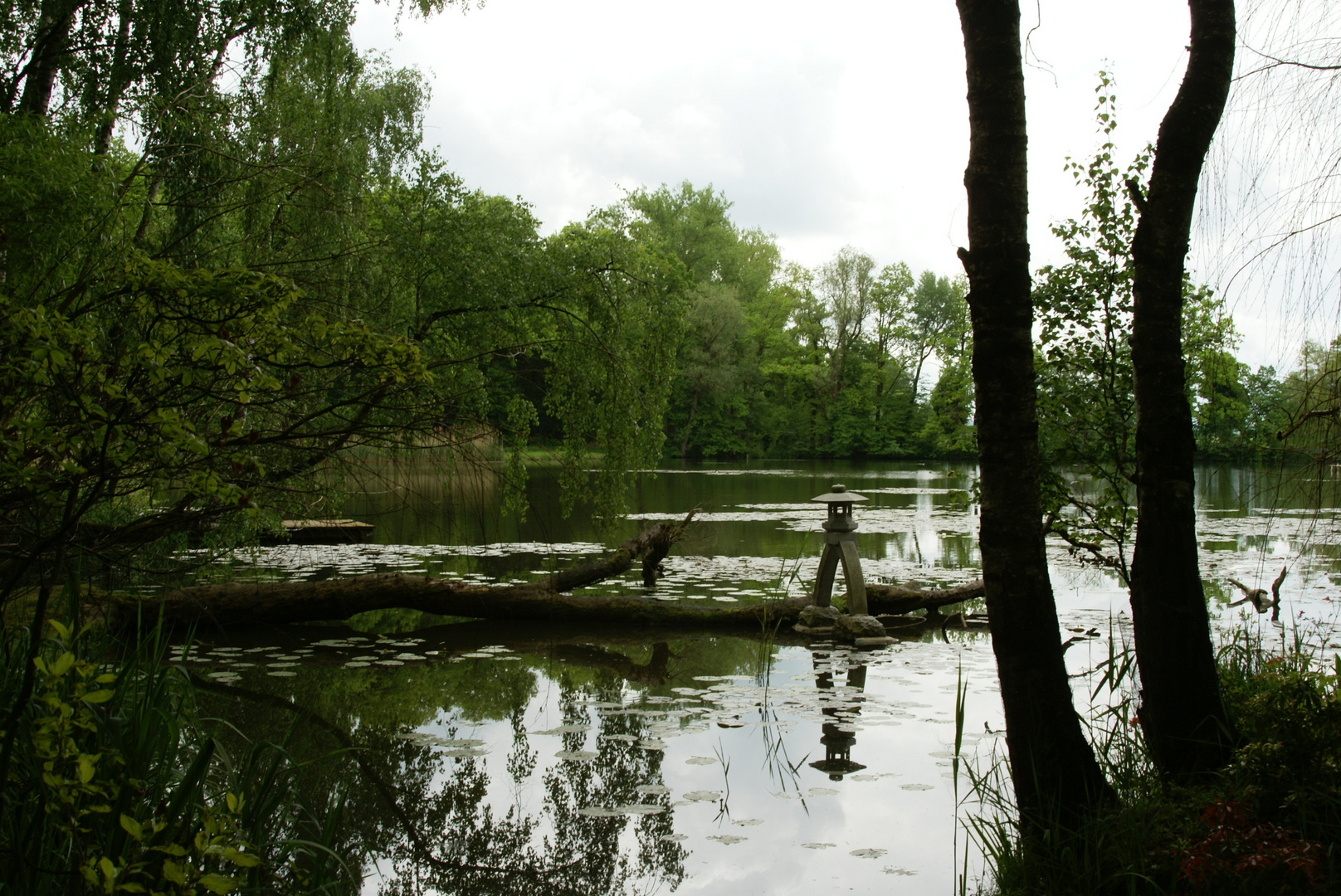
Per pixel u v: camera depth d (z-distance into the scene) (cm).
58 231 516
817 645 831
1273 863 265
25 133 543
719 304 4953
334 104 985
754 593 1058
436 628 920
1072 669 690
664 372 1119
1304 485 402
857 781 468
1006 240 330
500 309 1042
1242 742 348
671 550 1467
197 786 312
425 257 997
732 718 584
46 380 260
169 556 709
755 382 5566
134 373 274
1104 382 588
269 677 704
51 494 325
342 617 901
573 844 403
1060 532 599
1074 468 604
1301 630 779
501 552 1448
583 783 475
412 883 370
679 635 882
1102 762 417
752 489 3048
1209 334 541
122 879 205
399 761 509
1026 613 333
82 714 223
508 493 1068
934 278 5853
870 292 5606
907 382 5931
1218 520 1838
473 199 1045
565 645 836
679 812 432
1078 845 324
